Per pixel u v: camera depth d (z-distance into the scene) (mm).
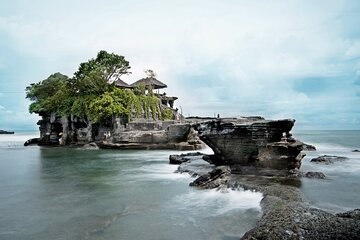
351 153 38344
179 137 45906
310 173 19328
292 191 14617
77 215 12266
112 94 53000
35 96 64875
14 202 14508
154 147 46000
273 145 20141
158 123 53000
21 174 23375
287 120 19906
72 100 56125
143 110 58438
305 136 93188
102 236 9906
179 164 27672
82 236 9945
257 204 13273
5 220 11719
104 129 53500
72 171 24828
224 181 17438
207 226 10617
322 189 15609
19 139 92688
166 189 16938
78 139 55625
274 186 15781
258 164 20625
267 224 9508
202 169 22172
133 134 47250
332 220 9578
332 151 41719
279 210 11023
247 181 17469
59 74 69688
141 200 14555
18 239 9789
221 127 22844
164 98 70875
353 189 15633
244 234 9352
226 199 14398
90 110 51906
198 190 16500
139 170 24938
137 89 62750
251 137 21125
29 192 16719
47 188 17781
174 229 10398
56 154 40438
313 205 12484
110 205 13727
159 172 23641
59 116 58531
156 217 11797
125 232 10227
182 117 69312
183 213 12266
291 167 20016
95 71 54000
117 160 32719
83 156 37375
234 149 22312
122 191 16672
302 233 8695
